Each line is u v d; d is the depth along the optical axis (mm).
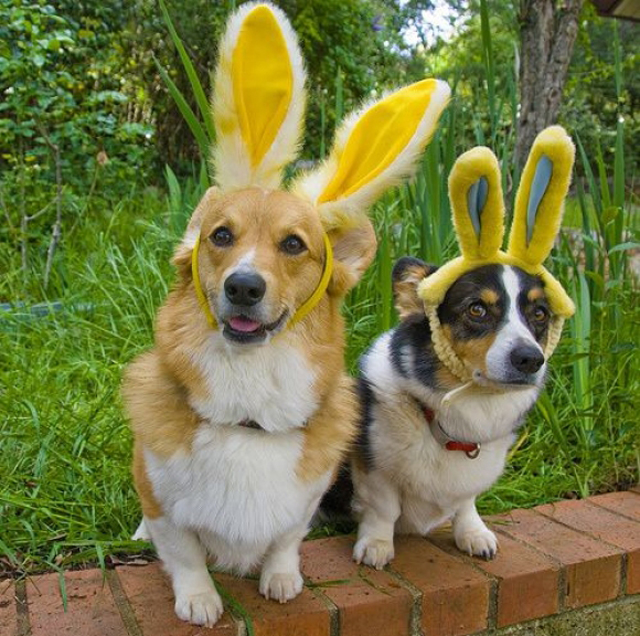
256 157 989
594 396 1519
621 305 1617
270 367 934
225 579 1051
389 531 1126
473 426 1075
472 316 1059
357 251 1019
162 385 962
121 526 1142
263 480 935
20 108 2082
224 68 974
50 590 1013
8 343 1603
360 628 1017
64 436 1266
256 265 896
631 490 1368
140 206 2725
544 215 1073
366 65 4070
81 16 3088
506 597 1089
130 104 3717
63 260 2092
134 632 945
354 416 1037
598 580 1145
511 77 1793
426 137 987
